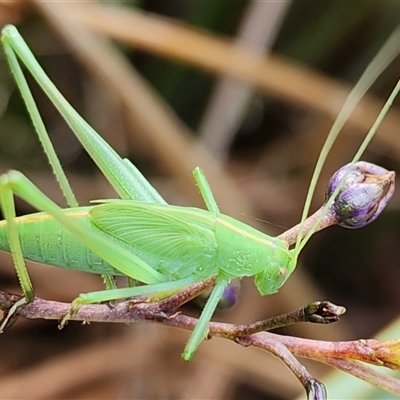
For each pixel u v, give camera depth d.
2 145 0.20
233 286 0.17
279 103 0.21
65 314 0.15
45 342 0.20
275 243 0.17
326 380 0.17
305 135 0.21
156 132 0.19
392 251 0.20
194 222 0.17
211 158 0.20
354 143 0.20
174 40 0.19
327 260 0.20
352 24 0.20
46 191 0.20
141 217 0.17
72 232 0.16
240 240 0.17
